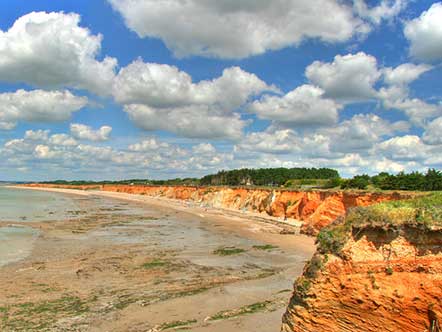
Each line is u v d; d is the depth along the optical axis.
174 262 32.00
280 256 35.50
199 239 45.56
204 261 32.75
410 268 12.45
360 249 13.22
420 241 12.42
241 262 32.56
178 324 17.91
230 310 19.66
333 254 13.54
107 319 18.88
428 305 11.98
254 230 55.44
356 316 13.00
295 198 72.44
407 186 62.81
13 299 21.89
